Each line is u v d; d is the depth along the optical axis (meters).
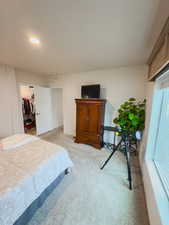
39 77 4.22
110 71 3.22
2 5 1.01
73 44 1.80
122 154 2.87
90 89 3.36
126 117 2.09
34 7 1.04
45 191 1.55
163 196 1.19
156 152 1.86
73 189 1.75
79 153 2.90
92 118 3.16
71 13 1.12
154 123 1.85
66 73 4.01
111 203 1.53
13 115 3.30
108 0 0.96
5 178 1.21
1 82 2.97
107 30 1.42
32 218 1.31
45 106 4.48
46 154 1.72
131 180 1.95
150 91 2.04
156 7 1.02
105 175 2.08
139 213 1.40
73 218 1.33
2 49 2.00
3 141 2.09
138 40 1.65
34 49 2.00
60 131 4.73
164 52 1.08
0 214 0.97
